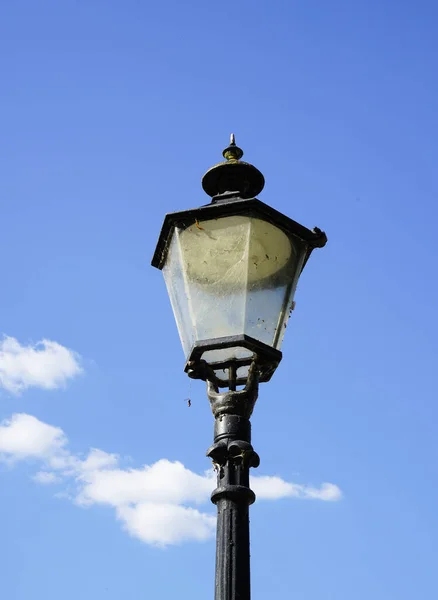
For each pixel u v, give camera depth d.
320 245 3.51
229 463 3.18
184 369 3.36
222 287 3.37
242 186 3.63
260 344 3.30
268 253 3.42
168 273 3.56
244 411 3.28
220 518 3.10
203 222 3.43
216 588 3.01
